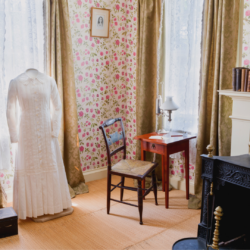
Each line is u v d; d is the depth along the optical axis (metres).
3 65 2.78
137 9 3.46
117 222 2.66
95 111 3.66
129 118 3.91
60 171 2.79
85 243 2.33
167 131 3.28
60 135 3.21
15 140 2.61
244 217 2.31
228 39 2.57
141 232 2.49
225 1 2.53
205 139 2.93
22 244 2.32
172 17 3.12
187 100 3.07
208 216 2.24
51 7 2.99
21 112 2.58
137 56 3.51
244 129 2.43
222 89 2.63
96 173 3.76
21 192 2.59
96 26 3.49
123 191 3.10
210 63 2.81
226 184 2.23
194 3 2.90
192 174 3.27
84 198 3.20
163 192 3.35
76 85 3.45
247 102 2.38
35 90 2.57
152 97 3.47
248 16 2.43
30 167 2.60
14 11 2.82
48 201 2.70
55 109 2.78
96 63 3.58
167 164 2.86
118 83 3.82
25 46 2.94
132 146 3.92
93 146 3.71
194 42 2.97
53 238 2.41
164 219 2.71
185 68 3.11
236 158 2.11
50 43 3.03
